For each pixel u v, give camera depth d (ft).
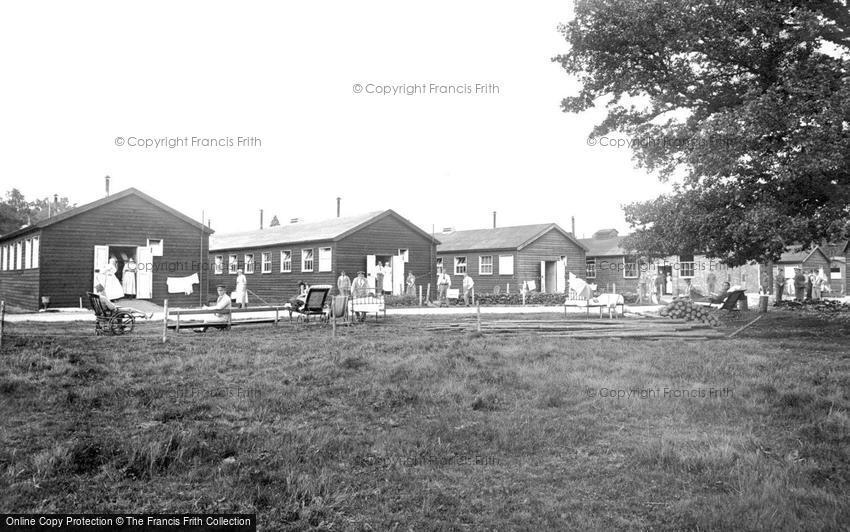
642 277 109.70
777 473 18.90
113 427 22.18
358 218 116.67
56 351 34.91
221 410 25.00
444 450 21.50
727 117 49.85
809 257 163.12
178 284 88.07
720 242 53.88
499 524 16.06
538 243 137.18
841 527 15.56
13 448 19.79
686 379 32.45
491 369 34.04
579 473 19.61
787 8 50.75
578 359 37.70
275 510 16.43
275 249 121.29
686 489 18.37
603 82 61.77
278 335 48.65
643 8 55.36
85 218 81.66
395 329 54.80
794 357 38.99
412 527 15.83
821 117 45.55
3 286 101.76
